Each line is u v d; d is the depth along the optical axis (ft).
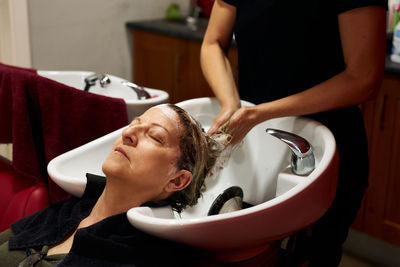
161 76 9.12
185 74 8.73
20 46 7.63
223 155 3.70
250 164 4.00
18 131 4.37
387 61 6.75
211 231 2.72
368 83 3.67
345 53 3.72
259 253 3.32
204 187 3.61
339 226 4.30
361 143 4.22
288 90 4.13
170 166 3.17
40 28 7.84
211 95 8.39
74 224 3.27
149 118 3.21
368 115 6.95
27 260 3.05
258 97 4.35
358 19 3.59
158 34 8.84
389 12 7.36
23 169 4.46
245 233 2.81
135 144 3.13
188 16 9.93
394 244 7.18
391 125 6.75
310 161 3.44
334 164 3.29
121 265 2.96
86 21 8.41
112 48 9.01
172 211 3.31
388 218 7.16
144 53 9.21
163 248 3.03
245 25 4.14
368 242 7.61
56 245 3.24
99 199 3.33
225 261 3.26
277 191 3.55
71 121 4.37
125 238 3.01
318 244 4.20
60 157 3.58
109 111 4.42
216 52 4.43
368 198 7.29
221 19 4.46
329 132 3.60
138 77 9.49
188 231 2.71
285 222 2.93
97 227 3.02
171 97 9.14
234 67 7.82
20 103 4.31
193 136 3.23
